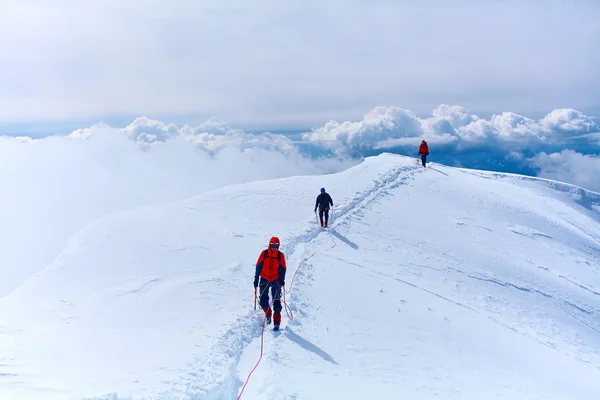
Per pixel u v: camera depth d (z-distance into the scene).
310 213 21.80
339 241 19.19
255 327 10.62
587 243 26.59
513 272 20.38
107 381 7.27
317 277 14.75
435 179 30.38
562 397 9.71
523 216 27.19
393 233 21.50
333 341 10.46
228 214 21.05
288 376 8.22
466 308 15.45
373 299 13.83
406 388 8.62
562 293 19.91
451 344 11.91
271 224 20.03
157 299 12.21
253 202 23.03
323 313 12.08
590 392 10.77
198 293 12.59
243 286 13.21
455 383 9.34
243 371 8.66
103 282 13.55
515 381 10.22
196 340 9.58
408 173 30.81
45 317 11.37
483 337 13.09
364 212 23.28
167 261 15.11
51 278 13.88
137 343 9.41
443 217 24.81
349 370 9.07
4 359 8.18
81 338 9.77
